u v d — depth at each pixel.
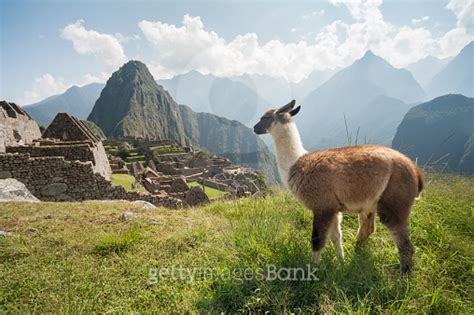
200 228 5.34
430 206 5.09
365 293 3.16
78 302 3.16
